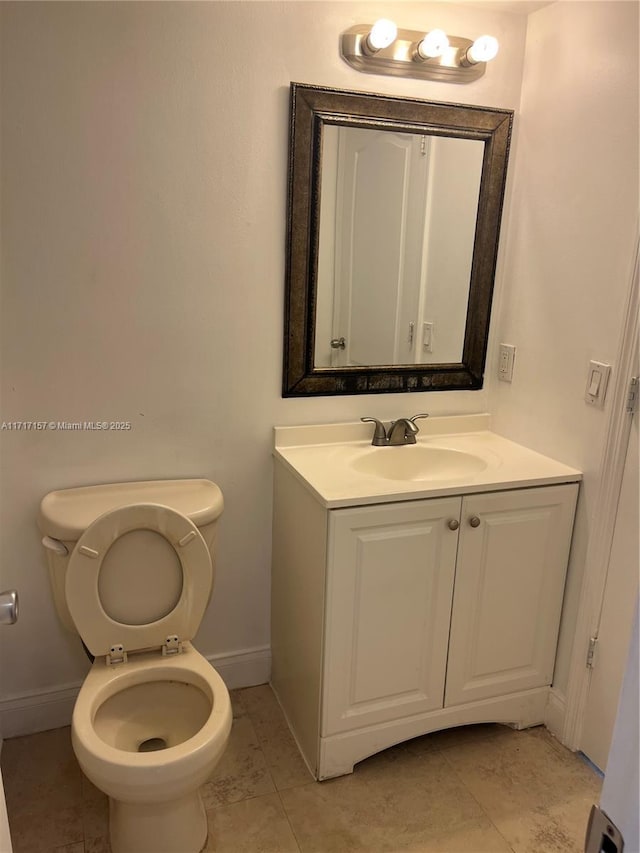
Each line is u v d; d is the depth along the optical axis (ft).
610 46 5.54
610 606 5.96
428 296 6.89
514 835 5.51
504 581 6.23
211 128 5.78
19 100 5.21
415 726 6.31
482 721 6.62
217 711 4.96
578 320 6.10
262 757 6.32
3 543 6.08
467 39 6.35
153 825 4.97
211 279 6.14
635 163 5.37
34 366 5.79
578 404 6.17
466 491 5.78
